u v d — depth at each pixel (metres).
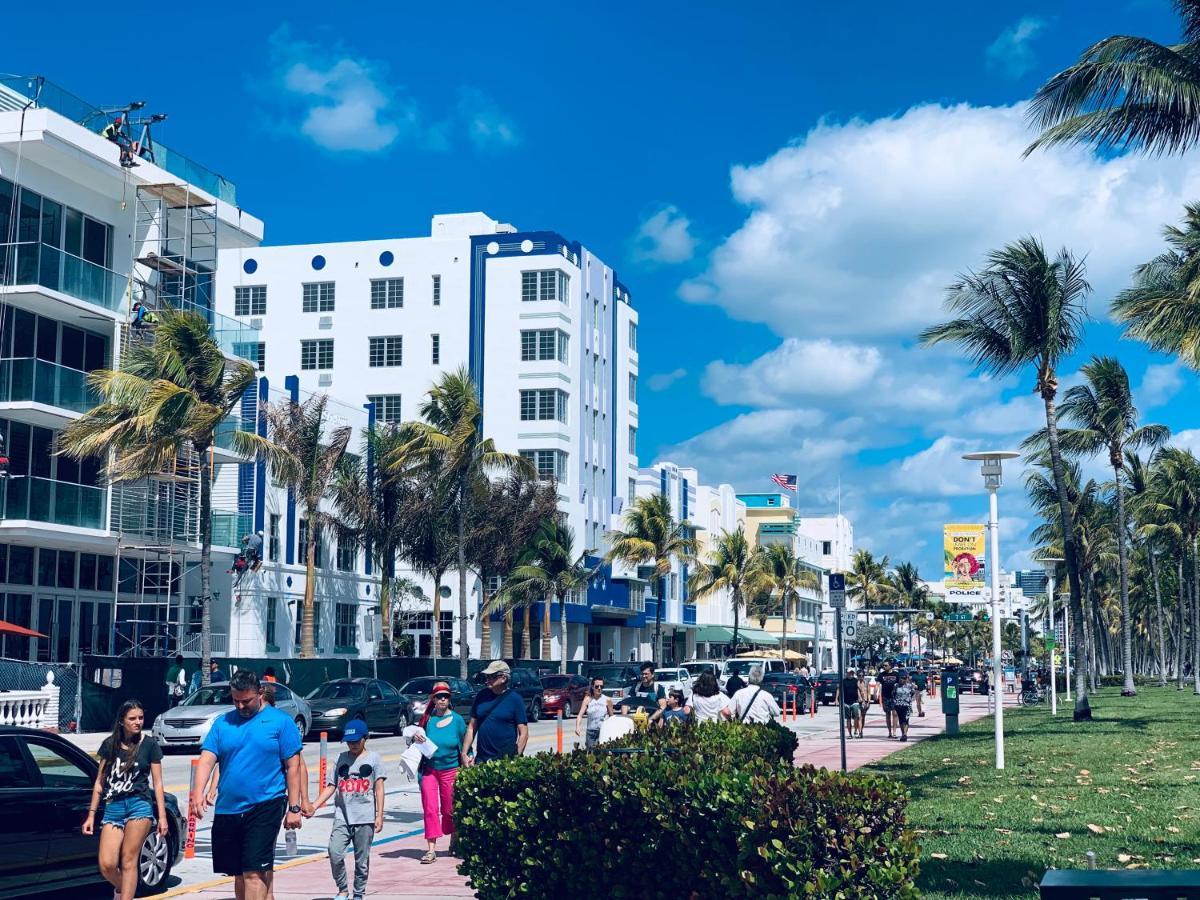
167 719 28.91
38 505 33.34
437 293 66.25
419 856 13.15
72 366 36.16
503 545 52.50
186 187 37.91
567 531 57.44
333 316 67.06
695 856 7.46
